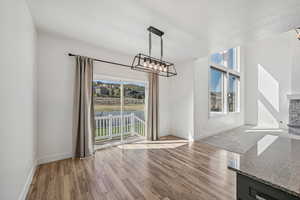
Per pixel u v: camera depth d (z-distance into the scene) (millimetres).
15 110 1449
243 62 6641
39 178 2102
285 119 5730
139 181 2025
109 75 3498
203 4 1852
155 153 3135
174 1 1794
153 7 1921
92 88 3131
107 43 3109
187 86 4375
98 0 1784
